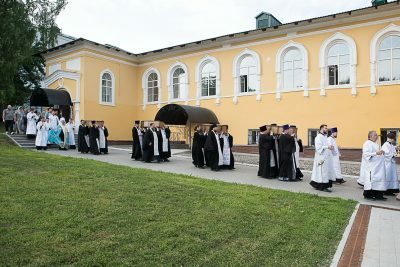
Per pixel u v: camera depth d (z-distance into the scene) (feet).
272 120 70.74
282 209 25.62
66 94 83.15
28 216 20.12
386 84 58.80
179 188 30.14
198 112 73.51
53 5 79.61
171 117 78.13
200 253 16.94
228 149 48.85
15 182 28.12
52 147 69.77
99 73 86.17
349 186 38.65
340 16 62.03
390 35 59.06
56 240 17.03
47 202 23.00
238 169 49.52
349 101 62.13
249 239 19.16
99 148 62.03
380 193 32.19
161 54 88.84
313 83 66.03
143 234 18.53
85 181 30.30
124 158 57.41
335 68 64.49
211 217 22.33
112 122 88.53
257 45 73.36
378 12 59.16
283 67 70.44
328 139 39.88
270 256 17.20
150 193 27.58
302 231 21.04
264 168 42.32
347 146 61.87
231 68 77.05
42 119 64.49
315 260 17.04
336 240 20.21
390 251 18.84
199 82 82.28
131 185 29.89
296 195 31.12
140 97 94.17
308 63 66.54
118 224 19.84
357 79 61.46
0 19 66.95
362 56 61.11
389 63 59.21
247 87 75.51
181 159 59.00
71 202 23.38
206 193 28.99
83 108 82.58
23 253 15.51
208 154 48.01
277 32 69.97
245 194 29.84
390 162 34.83
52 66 90.99
